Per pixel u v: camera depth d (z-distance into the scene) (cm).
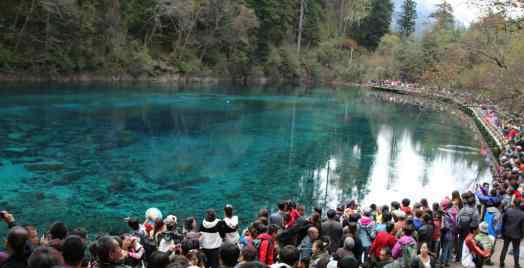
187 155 2645
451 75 4628
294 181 2264
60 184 1928
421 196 2142
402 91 8212
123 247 794
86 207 1675
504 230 1045
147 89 6159
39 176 2016
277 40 10250
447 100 6469
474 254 1007
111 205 1717
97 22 6141
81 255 492
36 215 1560
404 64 8950
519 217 1020
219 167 2430
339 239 934
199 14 7812
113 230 1473
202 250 925
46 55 5481
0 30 5159
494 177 2158
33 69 5481
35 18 5297
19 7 5219
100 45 6372
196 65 8106
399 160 2878
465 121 4909
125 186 1972
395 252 827
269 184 2178
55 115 3569
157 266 585
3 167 2119
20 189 1827
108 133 3097
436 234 1027
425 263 826
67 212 1611
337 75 10838
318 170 2519
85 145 2688
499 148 2748
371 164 2731
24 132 2895
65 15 5350
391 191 2200
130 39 7194
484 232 1012
